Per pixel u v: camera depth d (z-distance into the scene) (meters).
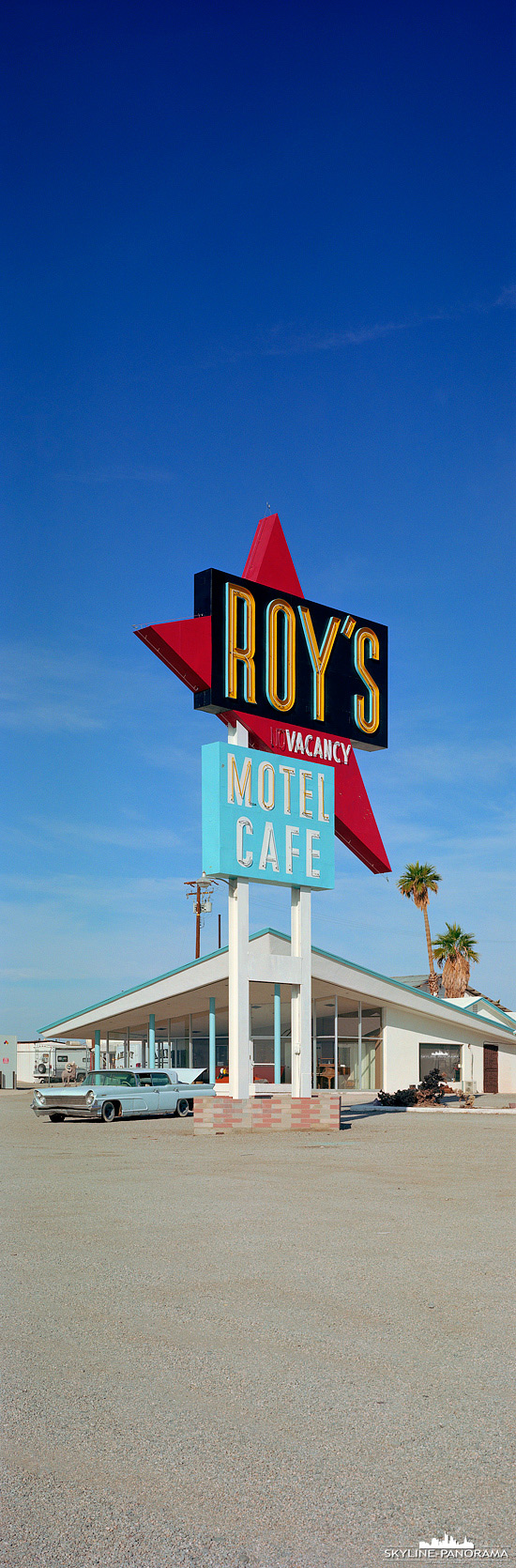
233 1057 23.75
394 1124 25.36
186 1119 27.84
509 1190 12.41
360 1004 43.72
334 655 27.16
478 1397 5.11
